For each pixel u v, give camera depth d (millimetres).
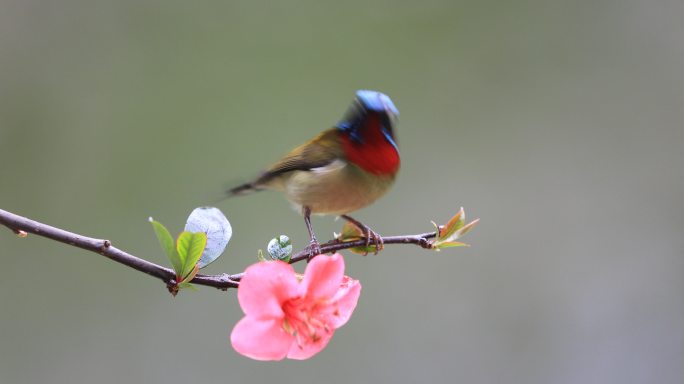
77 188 12281
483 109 13953
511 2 14461
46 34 13031
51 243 11320
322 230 11773
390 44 14219
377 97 6953
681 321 12117
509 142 13750
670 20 14438
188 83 13359
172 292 4430
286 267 4324
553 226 13047
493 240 12766
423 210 12852
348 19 14242
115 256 4332
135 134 12812
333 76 13844
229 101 13359
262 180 7590
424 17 14398
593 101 14086
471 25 14344
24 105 12594
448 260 12344
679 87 14016
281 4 14102
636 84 14086
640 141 13750
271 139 13289
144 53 13297
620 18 14484
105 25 13344
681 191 13227
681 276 12531
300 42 13953
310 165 7062
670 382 11484
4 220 4223
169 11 13672
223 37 13609
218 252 4668
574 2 14570
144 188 12523
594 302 12391
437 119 13828
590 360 12000
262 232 11727
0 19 12836
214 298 11289
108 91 13016
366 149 6887
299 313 4293
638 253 12789
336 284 4418
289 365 11164
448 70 14109
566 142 13695
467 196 13117
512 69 14266
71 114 12664
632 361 11992
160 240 4340
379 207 12547
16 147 12328
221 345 11055
